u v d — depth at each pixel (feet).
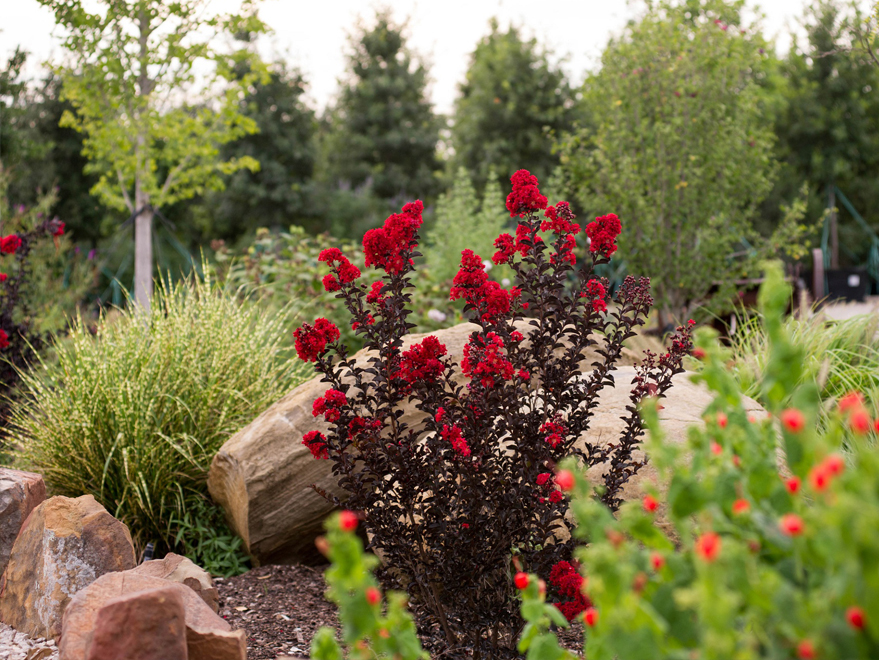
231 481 14.10
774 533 4.54
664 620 4.55
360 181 89.30
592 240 9.56
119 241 67.62
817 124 61.98
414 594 9.66
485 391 8.83
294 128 78.54
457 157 76.02
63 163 68.64
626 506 4.83
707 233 26.21
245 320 18.12
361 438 9.19
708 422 5.42
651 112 28.45
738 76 28.14
